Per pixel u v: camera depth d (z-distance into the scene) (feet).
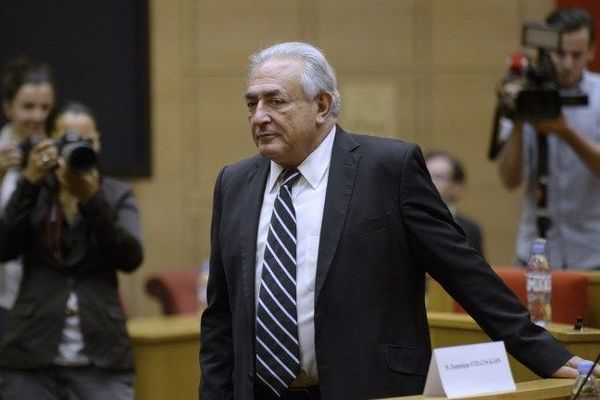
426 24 85.25
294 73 34.53
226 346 37.17
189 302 73.92
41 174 44.55
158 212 83.97
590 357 38.96
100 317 45.16
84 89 79.87
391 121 84.99
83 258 45.37
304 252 34.65
